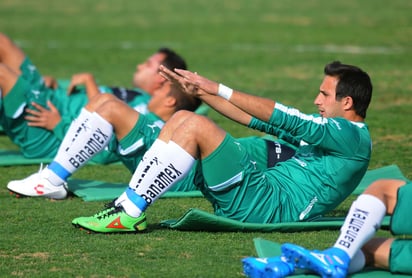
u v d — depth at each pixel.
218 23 74.44
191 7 87.06
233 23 74.38
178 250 18.73
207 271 17.27
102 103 23.23
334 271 15.91
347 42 62.41
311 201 20.27
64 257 18.33
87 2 91.81
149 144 23.48
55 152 29.39
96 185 25.72
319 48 59.75
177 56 30.64
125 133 23.25
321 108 20.92
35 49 60.66
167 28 71.75
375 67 50.50
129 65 53.47
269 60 54.72
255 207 19.95
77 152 23.50
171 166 19.45
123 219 19.89
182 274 17.08
